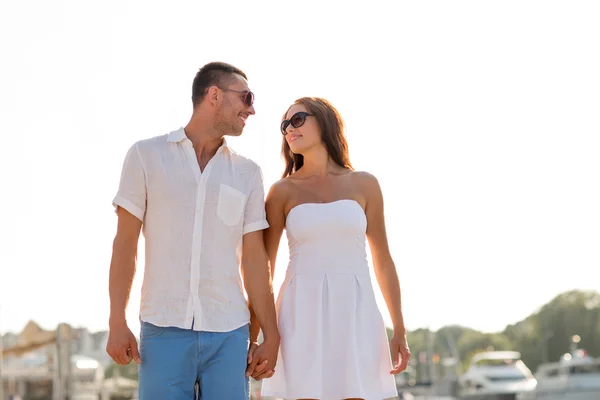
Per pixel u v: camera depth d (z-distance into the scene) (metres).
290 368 4.75
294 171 5.30
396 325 5.06
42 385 32.09
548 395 32.03
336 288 4.83
